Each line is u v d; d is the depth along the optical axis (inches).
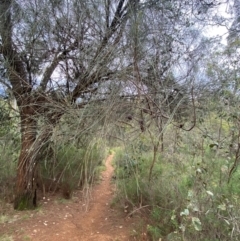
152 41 113.2
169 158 149.9
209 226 95.7
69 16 127.3
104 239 128.2
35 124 151.9
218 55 126.1
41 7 125.0
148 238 124.9
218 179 116.1
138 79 113.3
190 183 125.3
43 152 165.6
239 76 124.0
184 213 87.8
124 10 123.0
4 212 159.3
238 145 118.1
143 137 127.3
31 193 167.2
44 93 145.2
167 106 118.3
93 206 174.7
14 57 147.0
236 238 89.6
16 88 153.2
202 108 129.2
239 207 97.7
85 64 131.3
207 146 136.7
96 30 124.9
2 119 163.3
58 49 139.9
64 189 190.9
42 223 146.3
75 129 125.5
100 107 116.6
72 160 175.6
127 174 169.5
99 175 224.5
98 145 121.3
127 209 161.5
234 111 120.3
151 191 143.8
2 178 182.4
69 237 131.5
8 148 171.6
